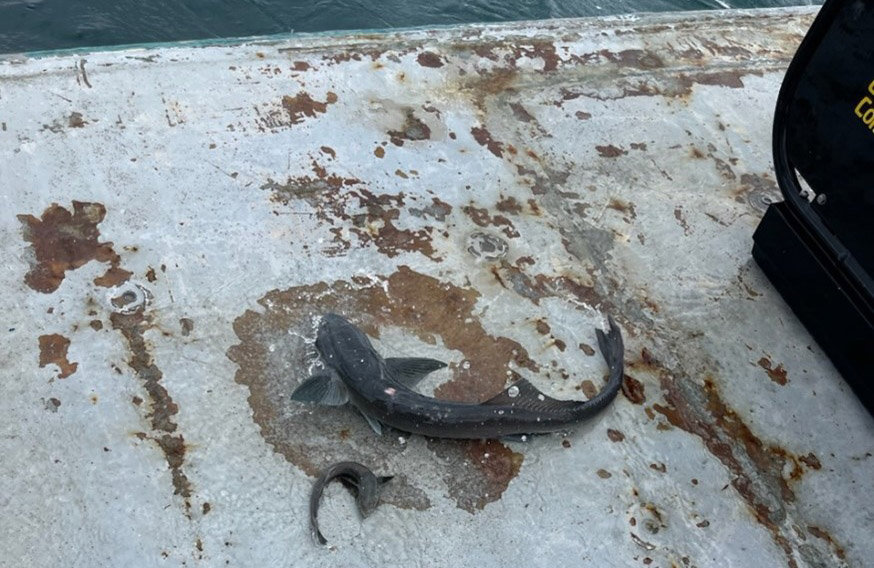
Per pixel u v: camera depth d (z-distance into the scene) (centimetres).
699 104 378
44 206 263
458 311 269
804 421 264
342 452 226
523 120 347
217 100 313
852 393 275
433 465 229
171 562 198
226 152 296
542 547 218
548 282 287
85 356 231
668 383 266
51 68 304
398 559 209
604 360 266
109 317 241
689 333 283
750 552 229
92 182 273
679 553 224
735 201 337
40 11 548
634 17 423
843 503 246
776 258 294
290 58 339
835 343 275
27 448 210
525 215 308
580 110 359
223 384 234
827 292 274
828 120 252
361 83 340
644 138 355
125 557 196
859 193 250
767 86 398
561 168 332
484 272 284
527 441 240
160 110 302
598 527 225
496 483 228
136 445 216
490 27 390
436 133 329
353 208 291
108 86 305
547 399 240
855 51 237
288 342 248
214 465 217
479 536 217
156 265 257
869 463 257
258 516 210
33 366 226
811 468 253
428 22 616
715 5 706
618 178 334
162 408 225
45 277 246
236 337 246
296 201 288
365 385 228
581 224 311
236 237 271
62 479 207
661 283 297
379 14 608
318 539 208
